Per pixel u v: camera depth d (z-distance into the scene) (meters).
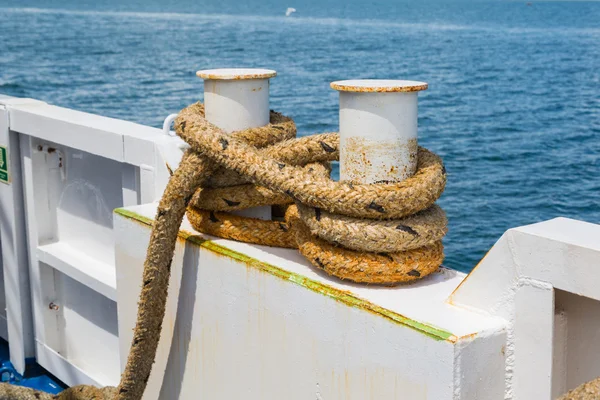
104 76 39.16
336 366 2.44
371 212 2.43
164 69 41.66
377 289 2.46
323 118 26.73
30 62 43.94
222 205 2.96
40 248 4.80
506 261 2.20
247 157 2.69
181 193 2.88
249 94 3.05
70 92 35.59
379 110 2.47
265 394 2.73
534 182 19.12
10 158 4.87
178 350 3.13
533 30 76.00
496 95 32.62
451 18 103.25
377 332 2.29
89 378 4.58
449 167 20.77
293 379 2.61
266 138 3.08
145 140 3.81
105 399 3.38
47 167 4.82
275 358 2.67
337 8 133.88
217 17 92.69
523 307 2.18
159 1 133.12
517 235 2.16
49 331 4.93
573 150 22.45
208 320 2.94
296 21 85.12
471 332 2.14
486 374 2.19
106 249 4.52
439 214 2.56
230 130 3.06
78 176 4.65
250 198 2.92
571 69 41.34
